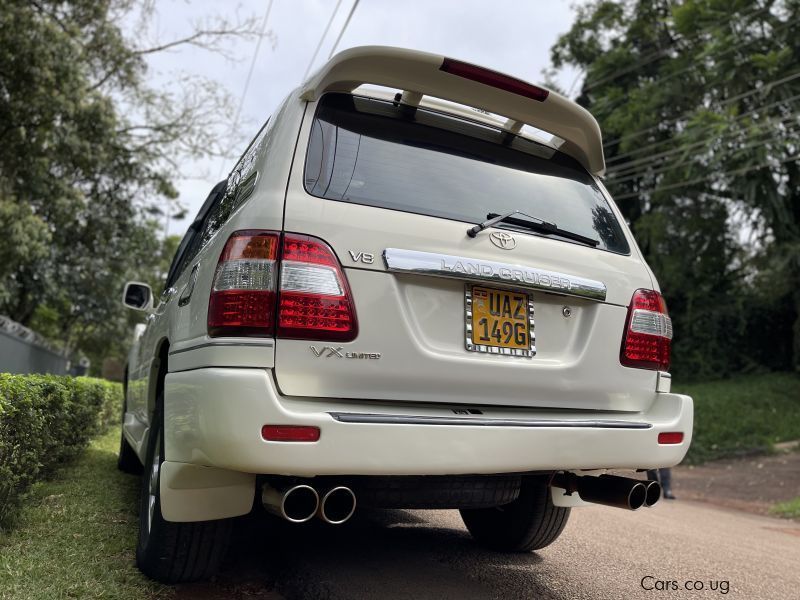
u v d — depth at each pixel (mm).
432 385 2393
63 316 22906
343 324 2268
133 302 4672
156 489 2766
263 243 2262
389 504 2590
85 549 3020
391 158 2617
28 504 3713
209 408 2131
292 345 2209
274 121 2732
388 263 2348
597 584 3340
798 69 17266
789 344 21344
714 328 21359
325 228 2320
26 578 2576
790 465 13828
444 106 2910
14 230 12156
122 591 2600
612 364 2770
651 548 4398
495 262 2539
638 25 23703
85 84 13203
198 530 2619
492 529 3703
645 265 3020
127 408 5188
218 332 2230
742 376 20969
